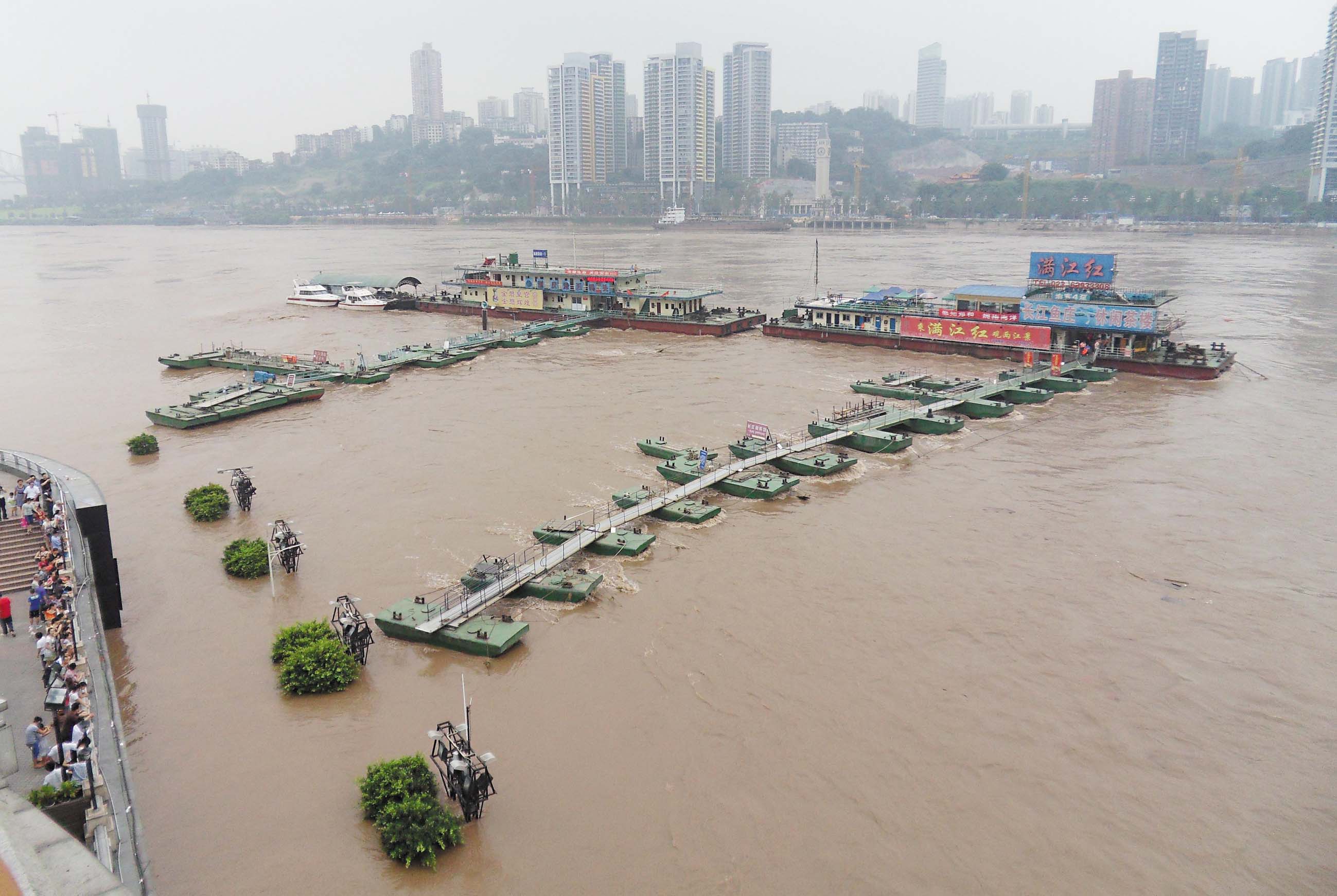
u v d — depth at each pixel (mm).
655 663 41938
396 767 32812
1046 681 40688
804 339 122875
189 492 64812
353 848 30688
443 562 52875
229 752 35750
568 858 30281
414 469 69688
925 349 113688
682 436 77688
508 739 36531
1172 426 81062
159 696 39594
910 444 75750
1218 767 35156
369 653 43250
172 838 31047
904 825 31906
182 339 129750
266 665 42188
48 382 103125
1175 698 39500
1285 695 39750
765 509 61312
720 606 47375
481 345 115875
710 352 116062
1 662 35406
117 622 45312
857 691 39750
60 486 49375
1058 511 60844
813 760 35219
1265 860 30531
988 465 70750
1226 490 64625
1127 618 46250
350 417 85375
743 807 32656
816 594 48625
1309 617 46438
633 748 35938
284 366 104812
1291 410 86125
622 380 99750
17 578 42625
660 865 30031
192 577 51594
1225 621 46062
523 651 43250
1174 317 132000
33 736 29516
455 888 29031
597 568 52000
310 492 65125
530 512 60531
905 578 50562
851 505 62094
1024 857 30609
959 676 40938
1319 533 56875
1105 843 31297
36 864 13852
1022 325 106375
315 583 50562
